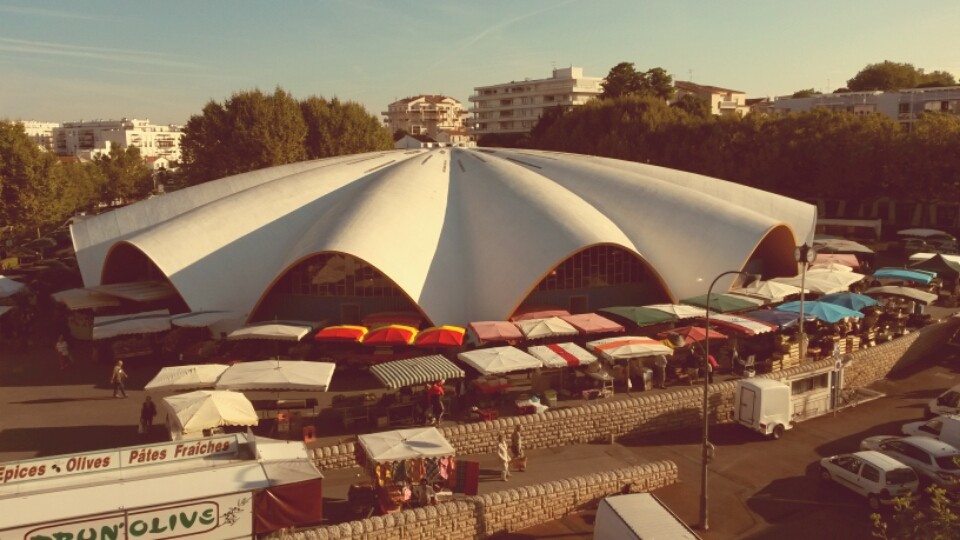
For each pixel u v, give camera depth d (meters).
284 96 90.38
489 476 26.58
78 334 43.38
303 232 45.81
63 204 79.38
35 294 52.12
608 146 96.62
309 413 30.36
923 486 26.28
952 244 67.75
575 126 107.25
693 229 46.00
